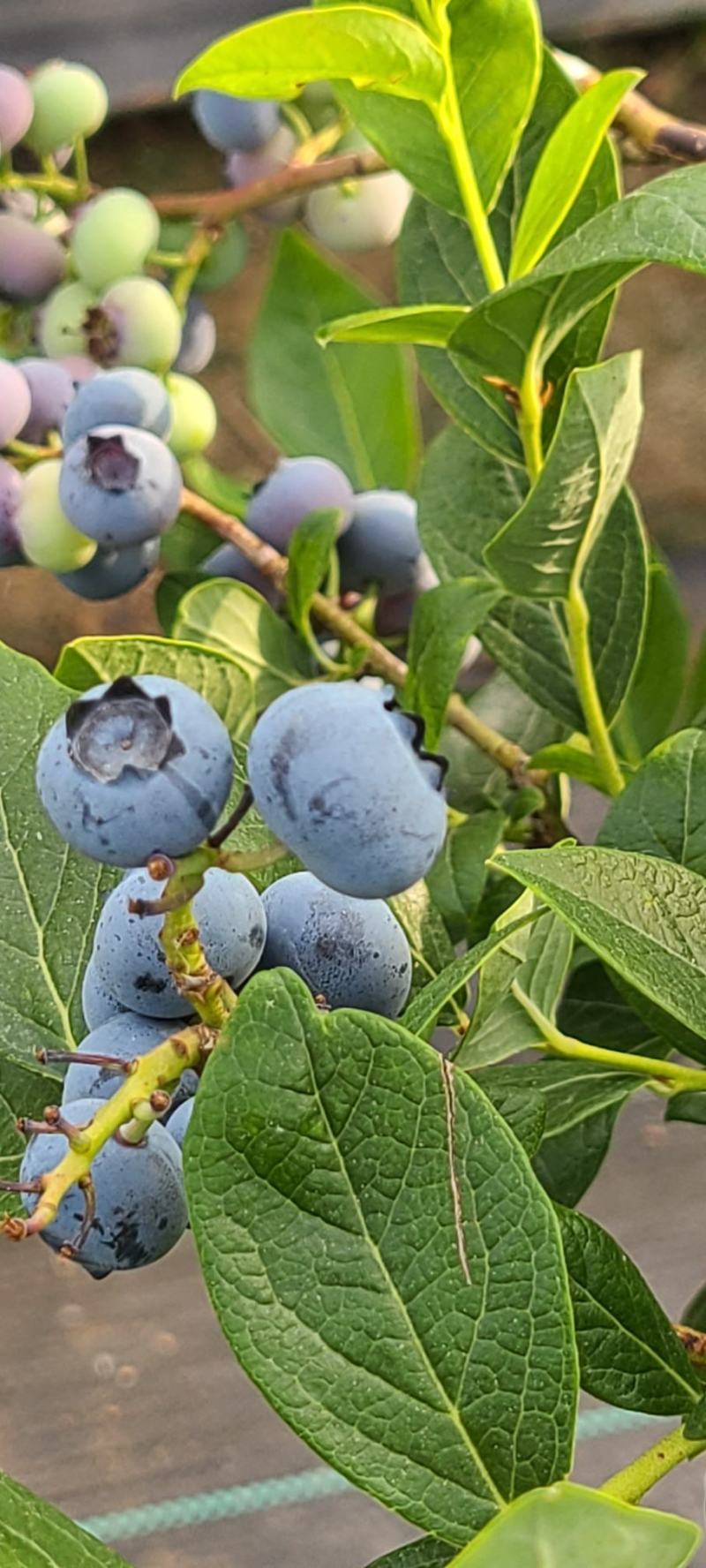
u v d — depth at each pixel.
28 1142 0.25
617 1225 0.54
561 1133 0.30
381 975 0.23
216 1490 0.52
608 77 0.28
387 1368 0.21
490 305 0.27
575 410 0.28
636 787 0.27
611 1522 0.19
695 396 0.89
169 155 0.95
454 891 0.32
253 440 0.87
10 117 0.36
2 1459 0.53
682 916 0.23
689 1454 0.23
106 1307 0.57
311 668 0.37
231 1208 0.21
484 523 0.35
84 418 0.33
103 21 0.85
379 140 0.30
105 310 0.35
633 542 0.34
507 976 0.25
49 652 0.81
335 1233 0.21
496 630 0.35
